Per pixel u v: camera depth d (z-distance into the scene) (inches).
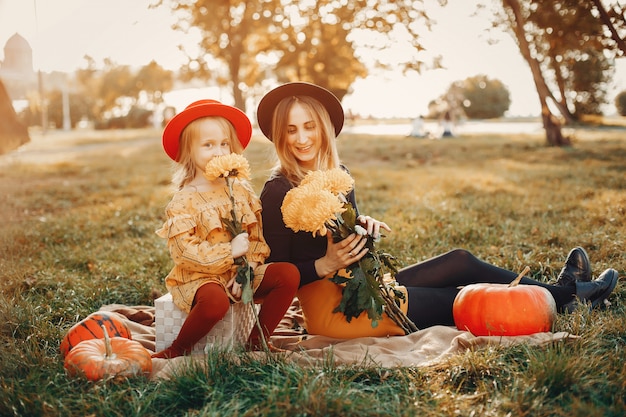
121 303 180.5
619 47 295.6
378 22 452.1
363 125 1745.8
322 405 95.5
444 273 146.6
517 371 107.4
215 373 108.8
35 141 1107.3
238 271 119.6
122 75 1801.2
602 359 112.4
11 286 183.5
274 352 125.3
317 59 580.4
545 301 128.9
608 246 200.2
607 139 714.8
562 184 378.3
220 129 133.3
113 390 106.7
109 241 257.8
